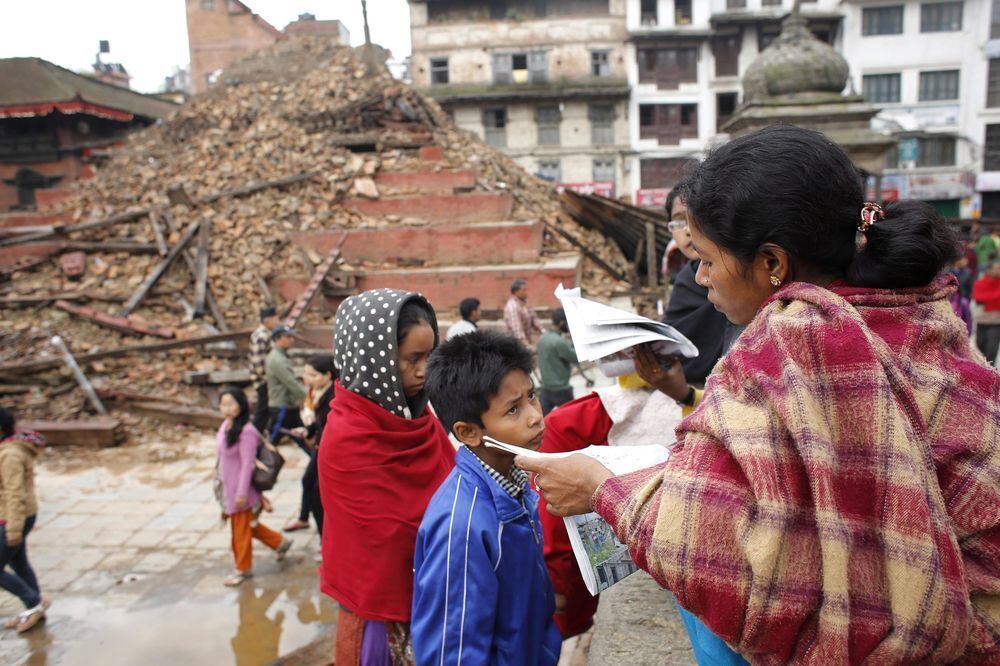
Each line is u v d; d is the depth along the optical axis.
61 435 7.64
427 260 12.16
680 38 30.64
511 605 1.69
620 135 31.39
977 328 8.77
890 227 1.03
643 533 1.02
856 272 1.07
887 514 0.87
